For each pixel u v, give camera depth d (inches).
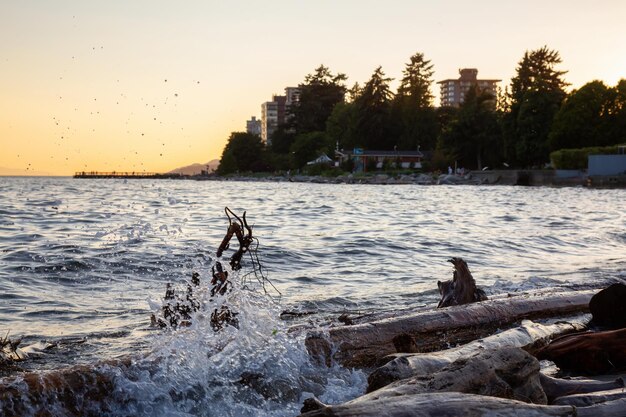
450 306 299.1
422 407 152.5
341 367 233.9
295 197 1957.4
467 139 4015.8
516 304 311.0
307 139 5600.4
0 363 226.8
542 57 4092.0
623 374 233.1
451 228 838.5
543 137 3516.2
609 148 2940.5
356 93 6358.3
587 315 329.7
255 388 203.6
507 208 1353.3
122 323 301.3
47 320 306.5
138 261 465.7
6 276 406.3
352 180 4082.2
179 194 2156.7
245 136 6427.2
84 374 184.7
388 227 839.1
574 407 163.0
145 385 189.8
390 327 258.1
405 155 4648.1
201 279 241.3
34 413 171.5
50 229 700.0
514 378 186.1
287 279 441.4
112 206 1222.9
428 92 4948.3
